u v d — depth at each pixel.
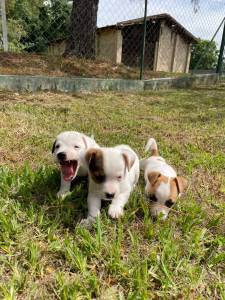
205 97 1.67
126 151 0.51
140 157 0.75
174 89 1.92
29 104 1.14
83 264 0.39
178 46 3.89
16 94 1.26
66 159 0.53
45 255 0.41
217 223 0.51
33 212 0.48
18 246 0.41
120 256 0.42
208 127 1.07
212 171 0.72
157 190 0.52
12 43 2.35
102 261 0.40
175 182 0.54
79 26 1.99
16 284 0.36
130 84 1.71
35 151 0.72
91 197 0.50
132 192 0.57
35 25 1.97
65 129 0.90
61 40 2.08
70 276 0.38
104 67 1.96
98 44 3.66
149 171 0.58
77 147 0.55
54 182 0.58
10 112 1.00
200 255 0.43
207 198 0.60
